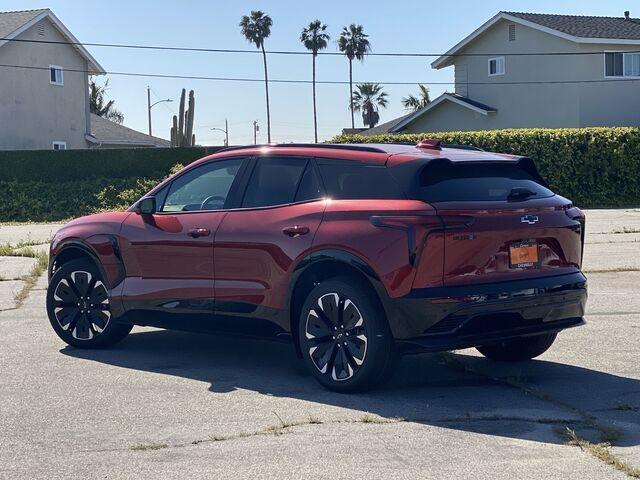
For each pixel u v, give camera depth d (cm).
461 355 803
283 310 695
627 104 3775
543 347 749
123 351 834
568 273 685
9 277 1395
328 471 492
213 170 775
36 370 752
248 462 510
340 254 652
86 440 557
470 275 634
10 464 514
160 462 513
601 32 3769
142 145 5159
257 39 7419
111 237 810
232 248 724
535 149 3188
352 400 643
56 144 4244
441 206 629
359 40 7850
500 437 551
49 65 4184
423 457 513
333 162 696
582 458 510
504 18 3922
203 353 823
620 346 816
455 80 4281
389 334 643
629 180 3183
